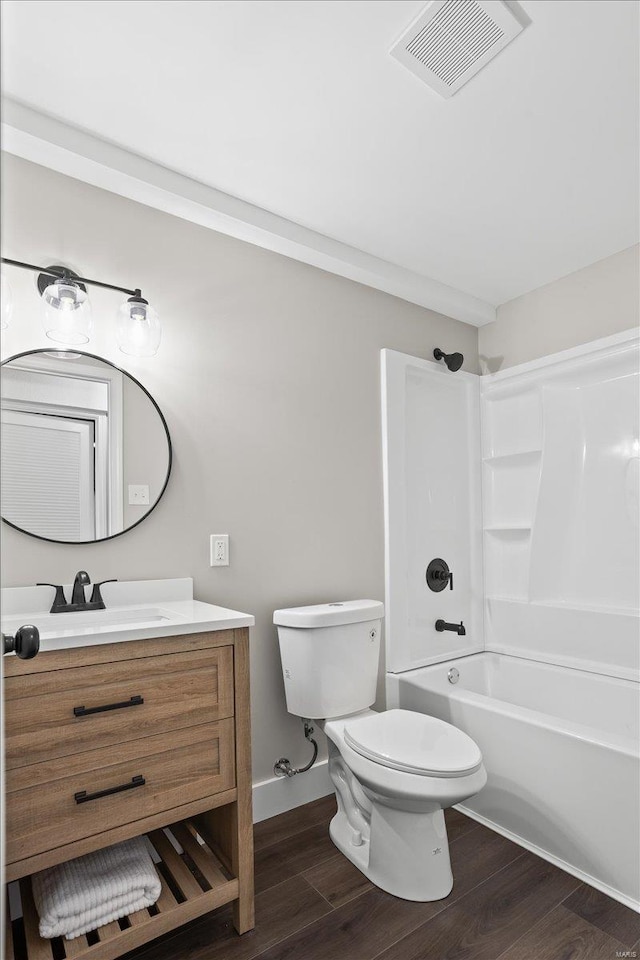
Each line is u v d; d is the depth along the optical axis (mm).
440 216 2316
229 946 1521
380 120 1789
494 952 1495
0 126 587
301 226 2365
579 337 2770
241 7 1409
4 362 1712
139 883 1425
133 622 1544
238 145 1881
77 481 1815
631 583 2574
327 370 2537
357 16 1441
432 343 3006
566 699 2627
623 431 2648
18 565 1705
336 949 1510
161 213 2088
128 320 1798
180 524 2041
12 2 1369
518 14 1440
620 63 1586
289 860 1903
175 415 2062
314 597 2400
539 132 1854
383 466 2703
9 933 1479
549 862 1891
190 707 1494
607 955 1484
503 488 3107
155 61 1556
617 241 2533
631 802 1707
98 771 1344
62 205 1861
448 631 2932
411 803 1685
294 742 2281
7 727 1237
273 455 2320
